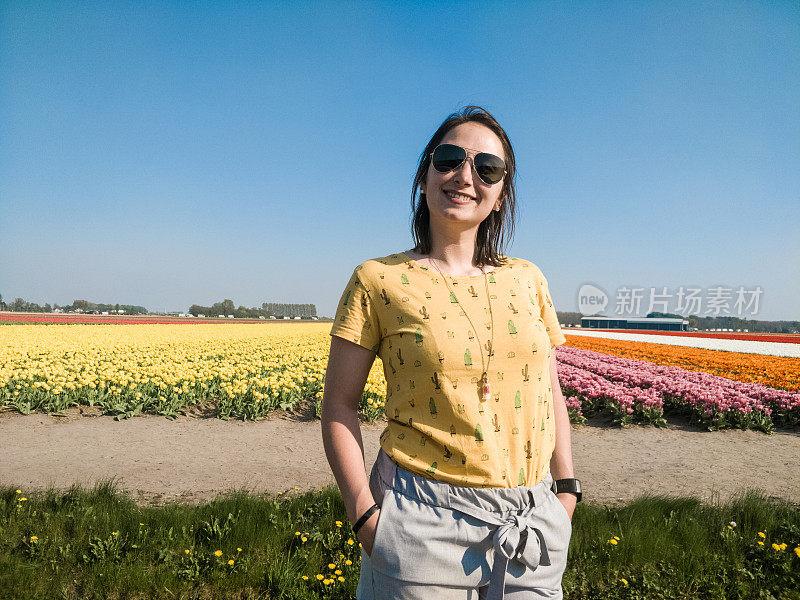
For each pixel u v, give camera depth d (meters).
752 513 4.12
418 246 1.76
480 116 1.73
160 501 4.88
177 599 3.09
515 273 1.65
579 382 10.50
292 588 3.16
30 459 6.10
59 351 15.82
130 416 8.18
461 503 1.40
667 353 22.11
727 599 3.22
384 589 1.42
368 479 1.59
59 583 3.14
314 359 15.02
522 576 1.42
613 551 3.56
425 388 1.45
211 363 13.36
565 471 1.72
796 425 9.07
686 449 7.40
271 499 4.53
